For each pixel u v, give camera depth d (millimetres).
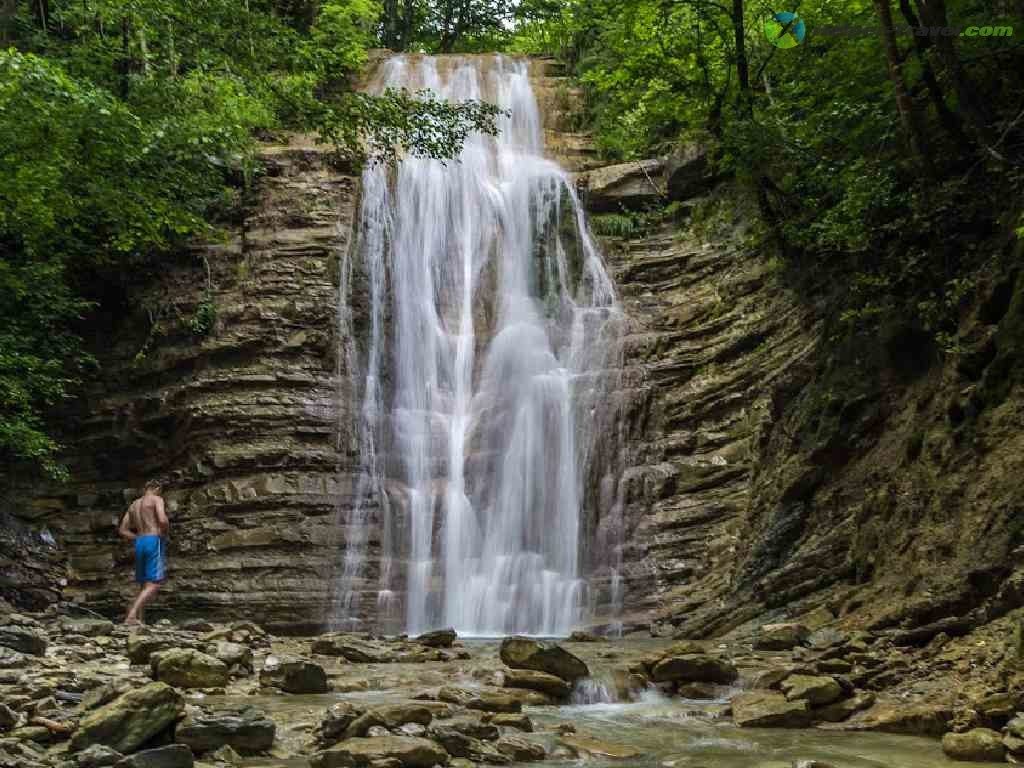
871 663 8930
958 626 9172
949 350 11695
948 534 10547
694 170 22625
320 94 26297
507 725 7336
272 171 22500
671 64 18656
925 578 10531
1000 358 10938
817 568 12812
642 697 8961
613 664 9984
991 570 9500
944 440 11422
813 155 15984
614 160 25141
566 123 26656
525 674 8859
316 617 17062
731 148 16891
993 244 12438
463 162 23922
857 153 15336
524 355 20500
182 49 20578
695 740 7180
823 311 16891
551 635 15992
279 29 17875
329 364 19953
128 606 17438
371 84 27344
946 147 13703
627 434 18484
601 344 20391
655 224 22875
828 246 16141
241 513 18078
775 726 7660
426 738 6578
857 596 11531
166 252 21312
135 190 17250
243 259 21219
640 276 21656
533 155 25344
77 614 17234
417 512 18469
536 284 22328
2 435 17562
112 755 5566
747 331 18531
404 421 19938
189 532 17969
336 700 8008
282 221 21734
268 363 19766
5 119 14273
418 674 9453
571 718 7949
